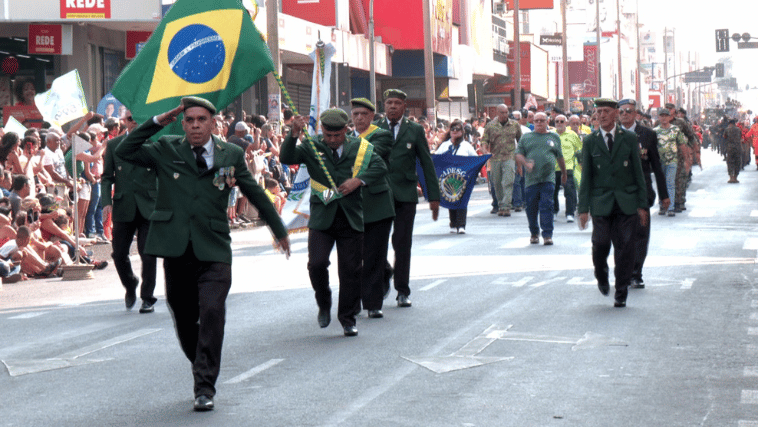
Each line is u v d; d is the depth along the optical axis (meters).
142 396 7.90
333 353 9.31
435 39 50.22
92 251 17.56
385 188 10.99
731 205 26.52
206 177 7.56
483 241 19.19
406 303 11.91
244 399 7.71
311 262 10.11
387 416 7.14
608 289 12.01
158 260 16.98
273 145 25.44
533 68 74.50
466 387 7.97
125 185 11.91
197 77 10.65
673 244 17.92
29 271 16.16
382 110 52.78
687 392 7.74
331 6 40.81
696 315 11.04
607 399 7.55
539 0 65.88
